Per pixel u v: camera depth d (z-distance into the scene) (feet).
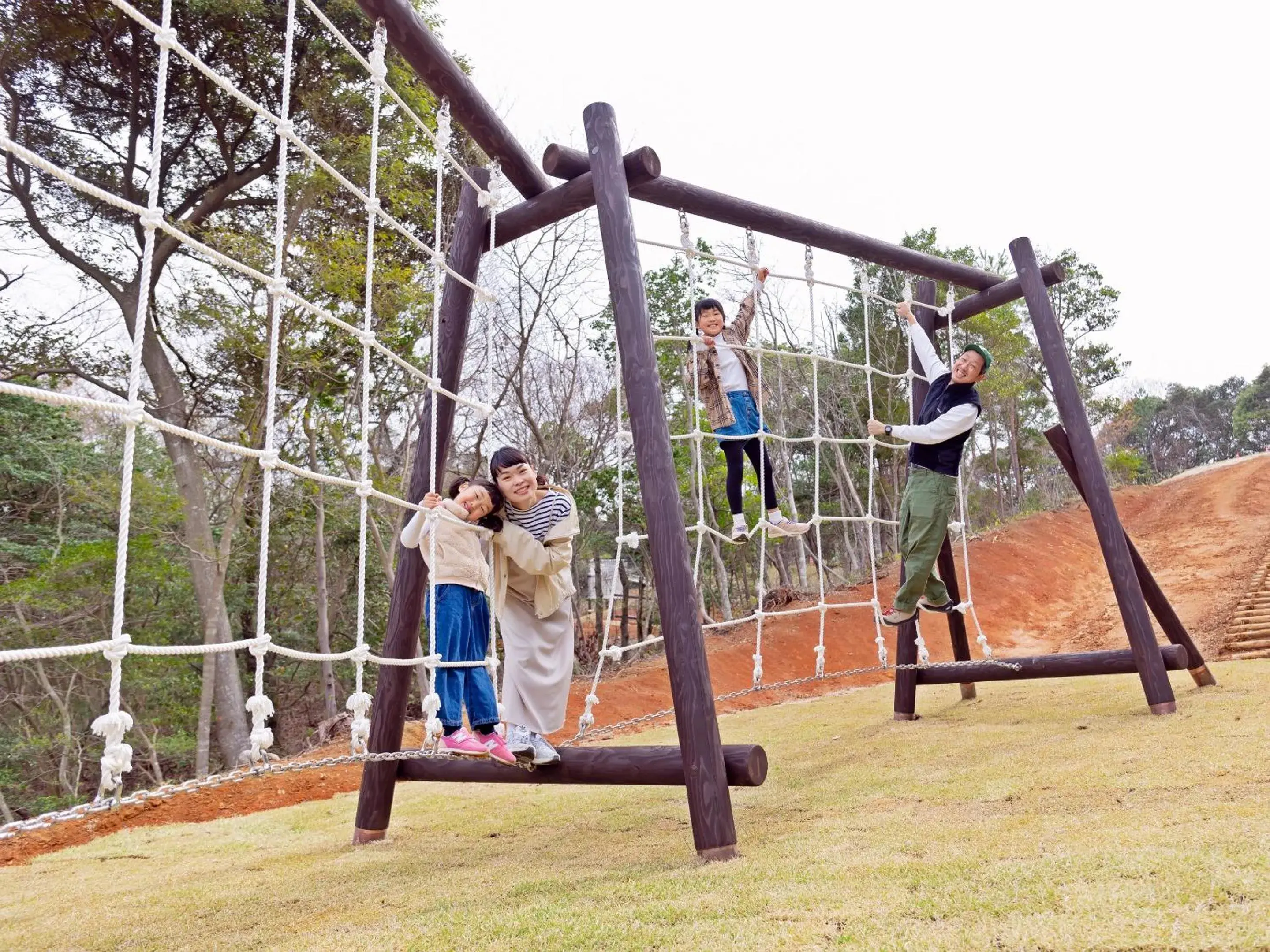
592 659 47.91
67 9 39.40
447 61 12.30
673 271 54.75
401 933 7.91
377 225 45.73
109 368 47.19
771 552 68.13
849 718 22.90
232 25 41.83
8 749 42.70
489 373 14.39
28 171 44.37
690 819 11.35
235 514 43.70
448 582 11.57
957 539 68.23
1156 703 16.78
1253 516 67.82
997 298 21.71
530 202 14.16
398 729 13.65
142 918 9.95
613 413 54.49
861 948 6.03
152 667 47.70
